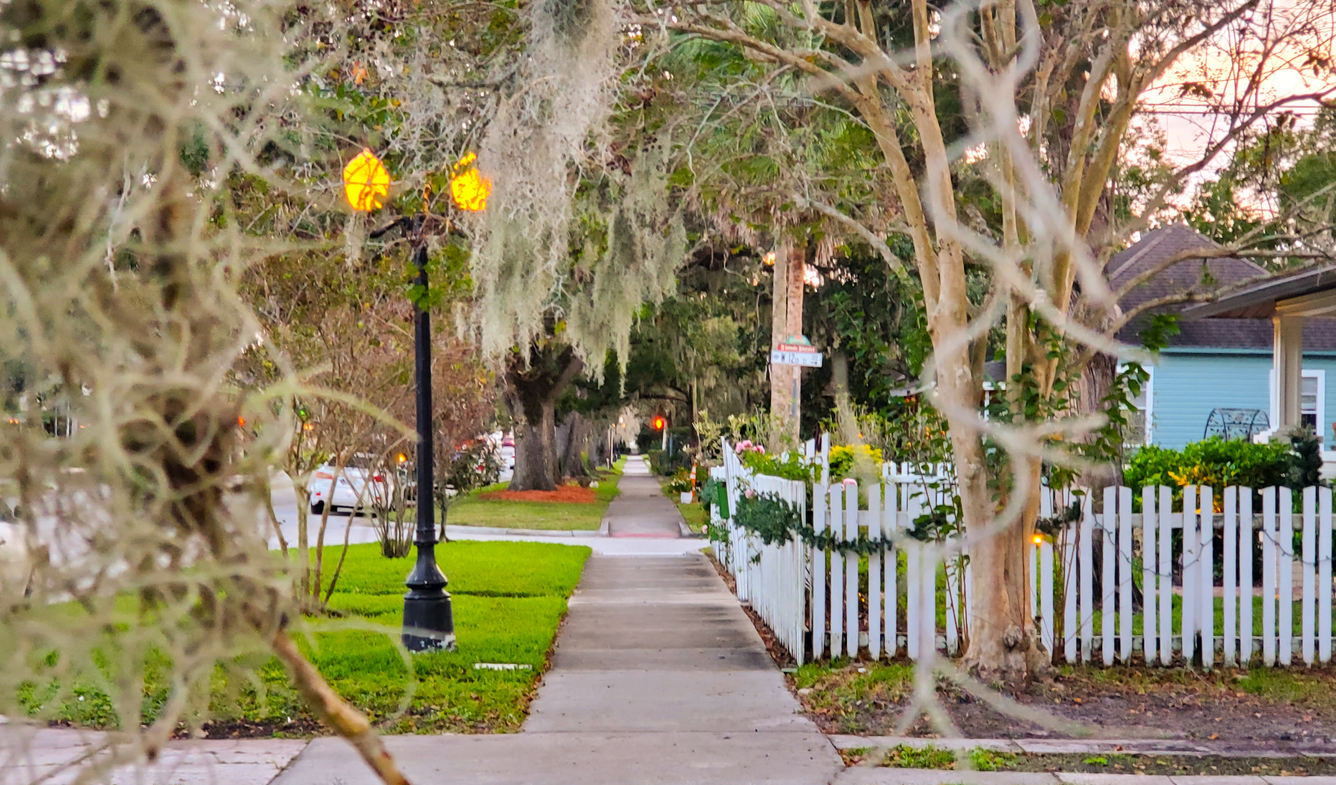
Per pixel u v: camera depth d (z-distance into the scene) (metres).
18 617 0.99
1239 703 6.77
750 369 28.64
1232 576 7.80
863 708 6.58
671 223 7.92
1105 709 6.57
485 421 17.44
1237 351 20.58
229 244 1.14
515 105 5.27
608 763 5.48
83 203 1.03
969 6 1.42
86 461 1.01
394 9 5.65
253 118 1.14
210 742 5.65
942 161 1.35
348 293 8.43
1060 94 7.66
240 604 1.12
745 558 11.26
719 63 7.81
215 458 1.10
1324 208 8.17
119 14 1.03
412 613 8.17
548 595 11.57
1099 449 7.41
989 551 7.19
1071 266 7.09
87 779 1.02
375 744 1.32
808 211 9.62
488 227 6.60
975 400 7.23
